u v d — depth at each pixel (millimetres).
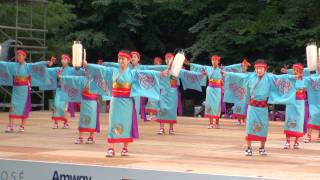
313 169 9312
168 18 28312
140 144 12484
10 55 20688
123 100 10359
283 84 10859
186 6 26375
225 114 21844
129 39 27938
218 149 11789
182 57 10547
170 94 14539
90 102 12266
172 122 14594
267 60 25062
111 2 25922
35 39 22844
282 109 23406
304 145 12766
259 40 24859
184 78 15148
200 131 15445
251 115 10945
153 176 8617
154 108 17703
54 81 14875
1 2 23594
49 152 11000
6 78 14344
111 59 28672
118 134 10391
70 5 25672
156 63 16703
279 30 24062
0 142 12609
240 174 8586
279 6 24031
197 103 28078
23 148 11609
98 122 12430
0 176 9617
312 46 11883
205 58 26406
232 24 24453
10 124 14711
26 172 9359
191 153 11117
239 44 24891
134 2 26359
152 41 28219
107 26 27594
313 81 13078
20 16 23891
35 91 22906
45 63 14227
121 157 10414
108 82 10844
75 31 27328
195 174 8398
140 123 17375
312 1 23062
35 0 22797
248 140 10977
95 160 9945
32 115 19922
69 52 25641
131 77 10391
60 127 15898
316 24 23766
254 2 24953
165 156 10633
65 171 9094
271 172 8922
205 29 25672
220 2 26016
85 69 11766
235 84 11516
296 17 23547
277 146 12516
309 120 13344
